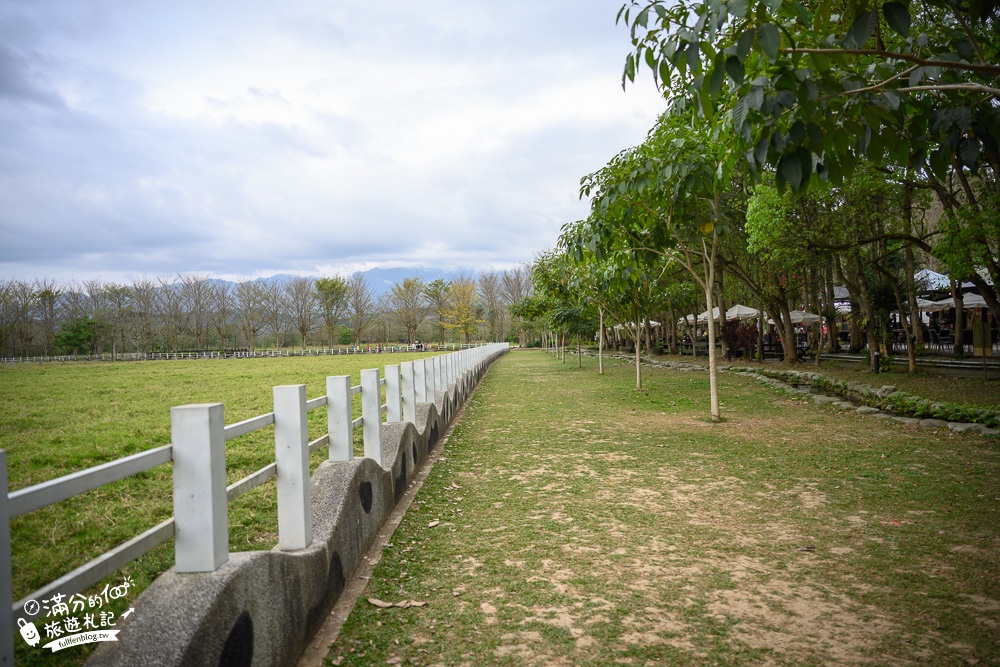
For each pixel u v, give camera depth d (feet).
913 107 11.83
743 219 71.97
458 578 13.58
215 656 7.46
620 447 28.89
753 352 98.58
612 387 60.70
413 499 20.43
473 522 17.85
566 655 10.09
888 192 52.54
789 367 73.31
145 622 7.13
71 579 6.32
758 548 15.17
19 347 216.95
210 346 274.16
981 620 11.09
